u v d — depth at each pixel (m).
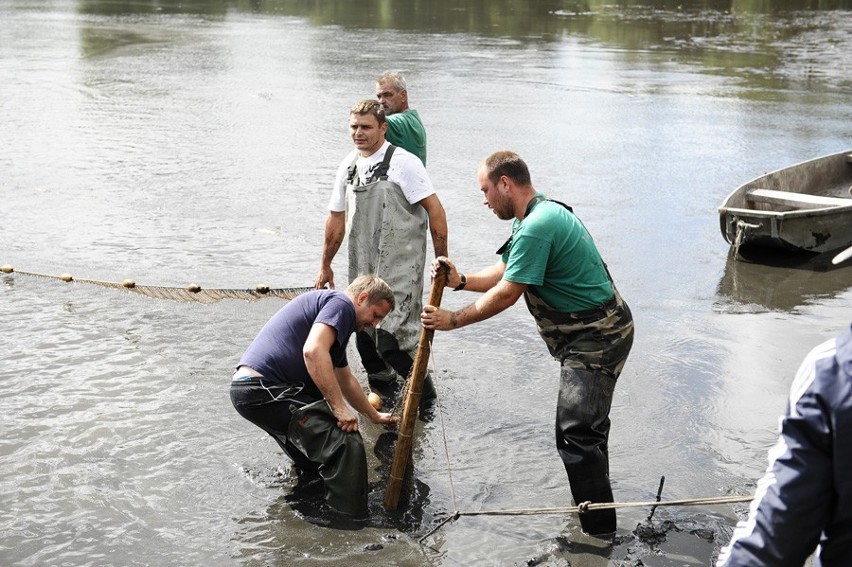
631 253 9.10
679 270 8.66
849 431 2.28
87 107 15.70
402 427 4.66
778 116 16.16
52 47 22.72
